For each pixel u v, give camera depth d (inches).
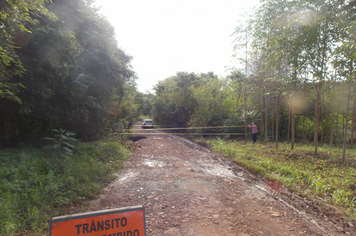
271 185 223.3
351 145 506.0
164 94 1213.7
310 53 327.0
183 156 387.9
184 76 992.2
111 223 74.9
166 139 661.3
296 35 312.3
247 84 553.3
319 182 209.9
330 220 151.7
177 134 819.4
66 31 265.4
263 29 382.0
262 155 372.5
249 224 144.6
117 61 426.9
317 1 272.8
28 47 233.3
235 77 572.7
